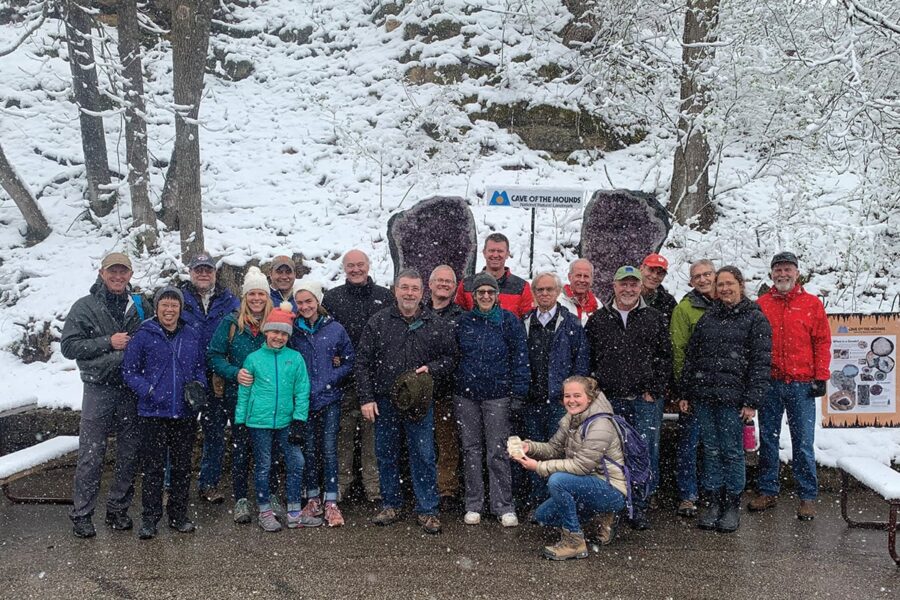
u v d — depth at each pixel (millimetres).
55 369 8453
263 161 11453
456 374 5797
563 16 12391
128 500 5562
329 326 5891
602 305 6199
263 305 5773
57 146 11812
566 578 4719
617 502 5129
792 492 6504
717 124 9086
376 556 5043
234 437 5762
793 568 4906
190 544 5242
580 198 7473
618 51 10508
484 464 6383
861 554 5156
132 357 5320
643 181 10523
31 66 13250
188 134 9195
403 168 11023
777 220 8953
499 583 4633
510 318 5781
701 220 9984
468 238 7508
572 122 11383
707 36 9703
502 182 10539
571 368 5832
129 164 9906
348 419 6121
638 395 5738
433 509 5590
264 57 13922
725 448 5629
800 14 9430
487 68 11938
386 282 8758
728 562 5000
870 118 8188
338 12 14320
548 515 5211
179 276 9266
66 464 6578
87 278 9469
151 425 5316
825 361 5863
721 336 5648
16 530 5527
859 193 9461
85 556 5027
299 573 4754
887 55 8867
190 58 9180
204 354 5910
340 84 12859
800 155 9312
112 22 13492
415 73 12227
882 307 8469
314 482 5758
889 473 5375
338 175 11023
